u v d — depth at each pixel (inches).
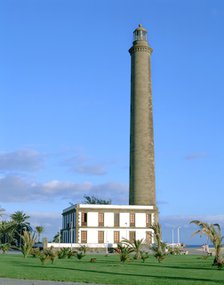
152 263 1765.5
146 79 3858.3
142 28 3991.1
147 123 3779.5
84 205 3786.9
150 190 3727.9
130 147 3806.6
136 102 3814.0
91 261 1831.9
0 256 2492.6
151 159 3742.6
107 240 3730.3
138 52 3900.1
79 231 3735.2
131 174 3774.6
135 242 2199.8
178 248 3262.8
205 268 1443.2
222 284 910.4
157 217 3754.9
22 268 1357.0
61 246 3462.1
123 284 912.3
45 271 1228.5
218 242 1589.6
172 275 1138.7
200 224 1601.9
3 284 896.9
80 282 947.3
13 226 4611.2
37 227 3745.1
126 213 3754.9
